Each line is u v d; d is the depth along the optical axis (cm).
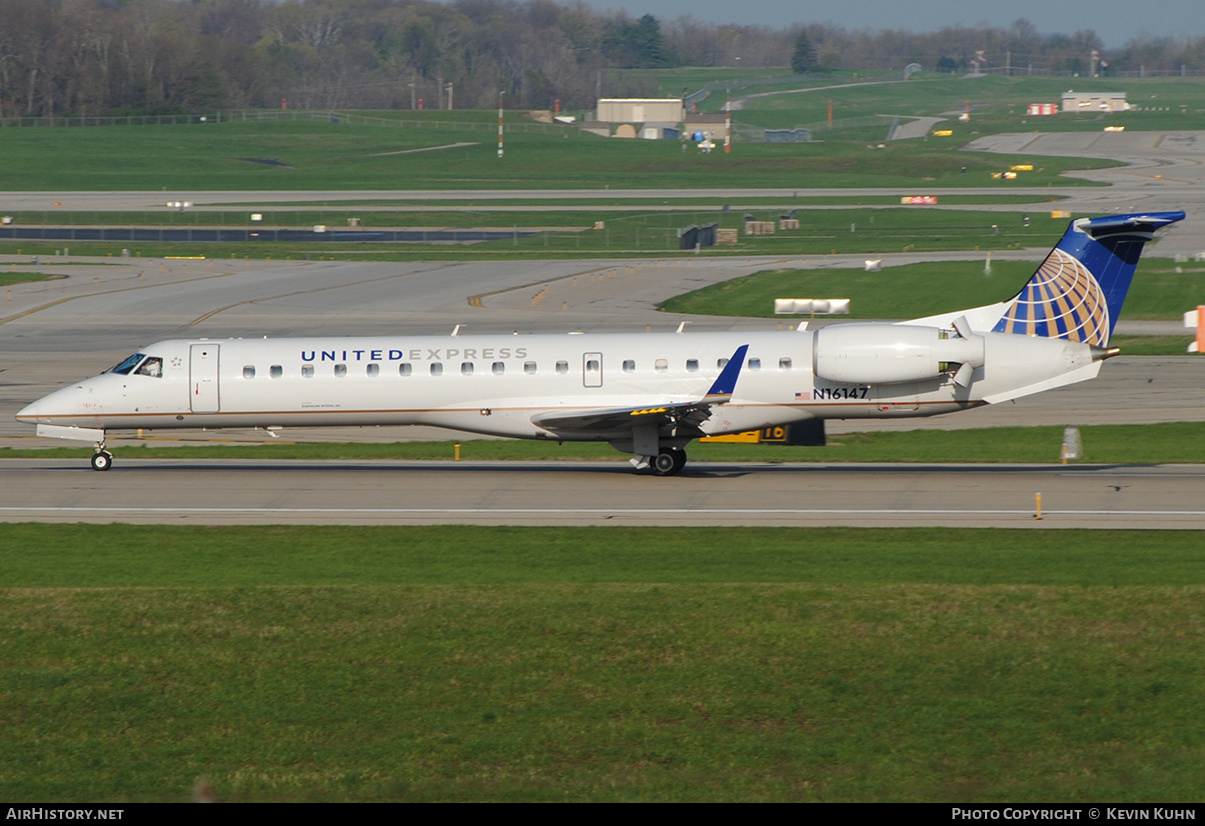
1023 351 13800
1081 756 6681
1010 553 10244
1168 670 7512
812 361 13875
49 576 9844
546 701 7419
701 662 7819
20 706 7469
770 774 6581
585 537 11169
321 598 8875
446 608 8644
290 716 7306
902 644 7950
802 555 10275
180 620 8550
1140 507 12194
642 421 13750
